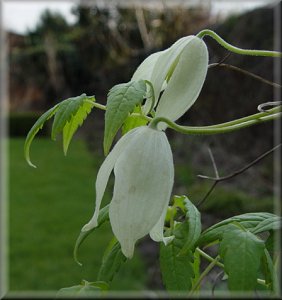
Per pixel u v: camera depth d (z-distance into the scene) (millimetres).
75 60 15086
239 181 4965
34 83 16375
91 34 12773
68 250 4793
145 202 726
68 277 4141
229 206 3900
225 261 713
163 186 734
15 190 7539
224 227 803
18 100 16547
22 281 4062
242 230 737
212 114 5777
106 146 682
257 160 1042
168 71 802
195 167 5715
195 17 7863
